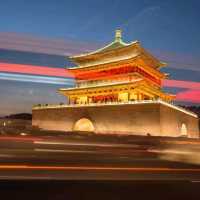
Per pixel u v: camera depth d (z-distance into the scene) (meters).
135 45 65.12
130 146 33.44
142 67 68.75
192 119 76.00
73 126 67.12
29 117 91.31
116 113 61.00
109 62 68.62
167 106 59.00
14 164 14.68
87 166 15.69
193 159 19.16
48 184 10.77
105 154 23.41
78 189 10.34
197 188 11.42
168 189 11.06
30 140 31.23
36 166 14.45
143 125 56.56
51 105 71.88
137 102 58.34
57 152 22.84
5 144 26.44
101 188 10.70
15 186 10.16
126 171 14.58
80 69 74.06
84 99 73.56
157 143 37.75
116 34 77.38
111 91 68.62
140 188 11.00
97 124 63.41
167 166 16.70
